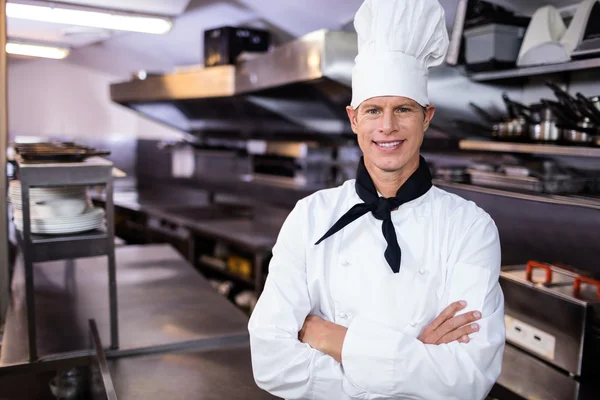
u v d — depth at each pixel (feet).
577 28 6.45
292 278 4.33
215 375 6.02
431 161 11.30
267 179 14.80
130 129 22.90
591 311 5.76
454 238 4.16
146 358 6.42
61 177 6.19
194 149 18.75
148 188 22.99
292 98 11.42
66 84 21.50
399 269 4.03
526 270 7.04
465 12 7.73
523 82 8.52
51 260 6.22
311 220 4.44
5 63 7.66
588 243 7.56
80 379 6.65
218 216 17.02
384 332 3.82
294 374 3.97
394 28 3.98
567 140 6.92
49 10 8.99
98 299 8.46
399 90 3.93
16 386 7.05
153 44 14.38
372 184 4.25
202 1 10.34
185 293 8.88
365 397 3.84
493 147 7.80
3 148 7.77
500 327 3.87
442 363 3.68
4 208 7.79
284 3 9.95
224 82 11.84
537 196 6.92
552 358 6.18
